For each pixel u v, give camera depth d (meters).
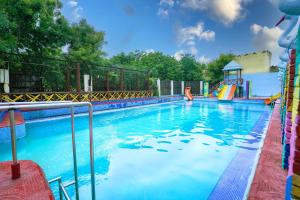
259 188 2.23
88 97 12.07
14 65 10.52
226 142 5.45
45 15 12.16
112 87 15.45
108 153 4.70
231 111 11.52
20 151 4.89
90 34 17.89
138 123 8.34
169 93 21.23
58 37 13.41
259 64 23.89
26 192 0.97
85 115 9.67
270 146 3.74
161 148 5.04
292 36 2.81
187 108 13.02
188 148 5.00
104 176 3.51
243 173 3.12
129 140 5.81
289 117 2.67
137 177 3.46
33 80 11.40
